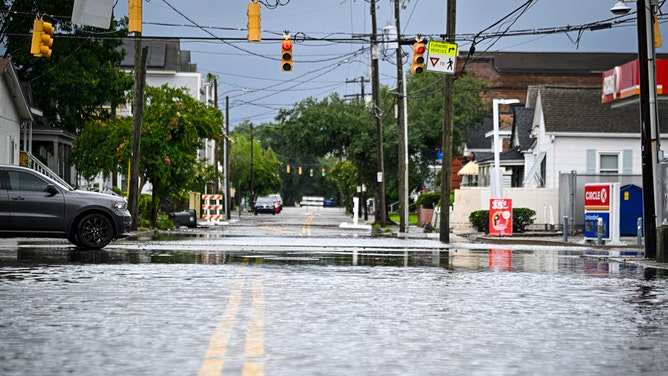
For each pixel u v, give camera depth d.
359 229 75.88
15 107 62.53
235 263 29.64
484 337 14.55
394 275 25.80
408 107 112.00
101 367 11.70
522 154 87.06
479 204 67.00
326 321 16.12
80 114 79.12
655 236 35.59
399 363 12.18
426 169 99.75
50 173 65.12
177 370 11.50
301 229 73.06
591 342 14.22
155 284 22.33
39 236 34.78
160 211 97.25
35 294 19.98
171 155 67.12
